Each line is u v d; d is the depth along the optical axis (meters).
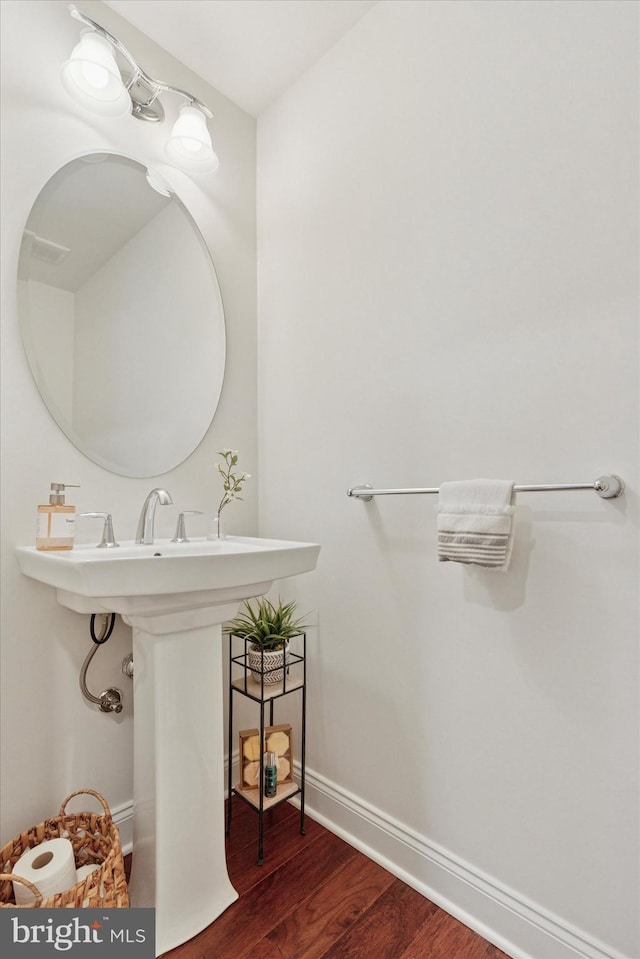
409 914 1.25
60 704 1.33
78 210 1.43
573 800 1.08
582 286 1.09
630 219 1.03
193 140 1.61
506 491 1.11
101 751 1.40
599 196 1.07
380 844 1.43
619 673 1.02
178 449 1.65
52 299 1.37
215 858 1.25
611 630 1.03
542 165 1.16
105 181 1.49
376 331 1.51
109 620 1.36
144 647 1.21
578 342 1.09
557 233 1.13
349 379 1.59
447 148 1.34
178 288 1.67
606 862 1.03
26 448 1.30
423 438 1.38
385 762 1.44
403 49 1.46
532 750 1.14
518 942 1.14
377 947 1.16
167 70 1.68
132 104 1.54
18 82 1.31
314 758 1.66
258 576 1.17
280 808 1.70
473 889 1.22
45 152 1.36
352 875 1.38
